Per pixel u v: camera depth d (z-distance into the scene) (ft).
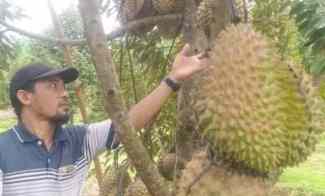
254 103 5.41
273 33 9.52
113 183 9.50
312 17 7.06
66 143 7.82
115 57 9.98
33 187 7.55
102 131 7.97
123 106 4.53
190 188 5.56
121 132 4.55
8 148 7.52
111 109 4.52
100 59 4.41
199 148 6.16
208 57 5.92
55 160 7.70
